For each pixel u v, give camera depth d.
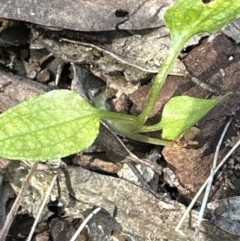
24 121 0.19
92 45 0.23
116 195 0.22
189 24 0.20
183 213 0.21
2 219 0.22
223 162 0.22
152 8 0.23
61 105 0.20
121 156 0.22
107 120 0.22
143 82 0.23
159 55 0.23
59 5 0.22
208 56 0.23
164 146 0.22
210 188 0.22
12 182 0.22
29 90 0.22
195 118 0.20
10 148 0.18
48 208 0.22
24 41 0.24
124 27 0.22
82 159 0.22
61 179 0.22
